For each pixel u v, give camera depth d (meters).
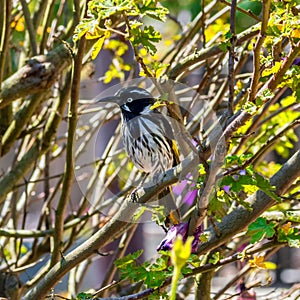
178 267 3.25
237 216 6.05
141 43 5.23
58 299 11.01
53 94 10.46
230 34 5.26
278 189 5.98
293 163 5.95
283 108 8.71
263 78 5.54
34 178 10.68
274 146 9.66
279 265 14.19
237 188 5.24
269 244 5.74
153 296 5.61
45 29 9.08
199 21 8.91
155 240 13.37
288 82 5.03
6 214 10.20
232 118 5.16
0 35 8.68
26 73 7.98
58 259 7.59
